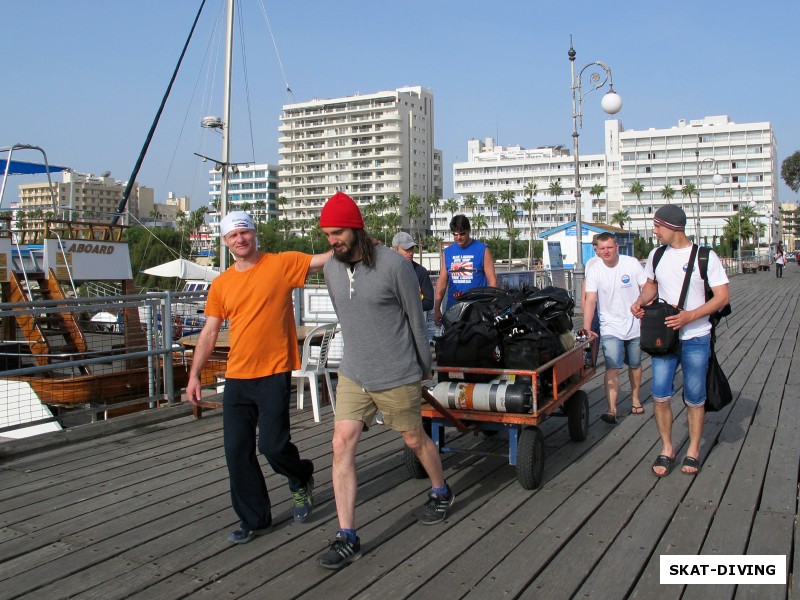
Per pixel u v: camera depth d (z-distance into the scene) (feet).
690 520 14.01
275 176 514.68
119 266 43.98
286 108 483.10
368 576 11.68
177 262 74.13
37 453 19.57
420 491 15.88
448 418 15.47
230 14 63.77
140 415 22.94
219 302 13.20
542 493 15.64
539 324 16.84
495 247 384.47
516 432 15.74
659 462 16.98
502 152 491.72
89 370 32.14
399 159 456.86
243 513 13.09
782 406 24.12
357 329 12.30
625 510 14.56
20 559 12.54
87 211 43.50
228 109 64.13
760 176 391.45
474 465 17.83
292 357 13.19
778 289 96.84
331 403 25.00
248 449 13.12
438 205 461.37
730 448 19.13
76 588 11.42
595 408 24.53
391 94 456.04
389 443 20.10
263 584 11.47
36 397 29.94
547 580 11.51
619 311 22.13
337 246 12.01
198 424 23.02
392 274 12.05
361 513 14.55
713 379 16.60
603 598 10.94
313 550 12.75
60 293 39.68
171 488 16.40
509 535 13.29
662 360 16.79
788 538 13.10
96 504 15.35
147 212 463.01
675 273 16.26
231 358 12.92
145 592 11.26
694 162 403.54
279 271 12.92
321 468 17.79
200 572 11.94
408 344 12.44
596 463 17.87
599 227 85.71
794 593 11.05
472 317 16.74
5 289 36.99
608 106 54.24
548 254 68.44
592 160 451.53
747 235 288.30
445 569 11.92
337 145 470.80
